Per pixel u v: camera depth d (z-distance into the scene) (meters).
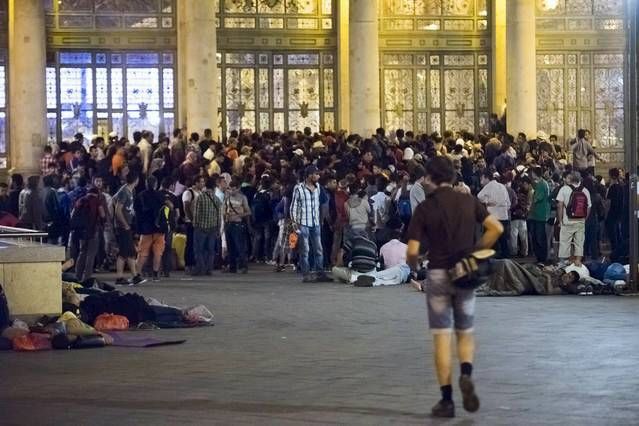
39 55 56.78
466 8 64.12
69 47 60.19
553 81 64.44
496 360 21.77
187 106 56.66
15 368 21.91
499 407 17.28
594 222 44.97
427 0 63.91
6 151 59.41
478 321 27.92
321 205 43.94
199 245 42.16
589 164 51.47
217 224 42.16
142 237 39.91
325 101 62.84
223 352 23.59
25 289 26.53
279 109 62.47
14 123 57.16
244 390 19.12
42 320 26.11
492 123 61.06
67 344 24.30
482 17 64.12
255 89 62.31
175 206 43.94
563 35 64.25
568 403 17.47
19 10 56.47
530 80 59.22
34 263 26.55
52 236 43.72
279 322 28.50
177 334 26.53
